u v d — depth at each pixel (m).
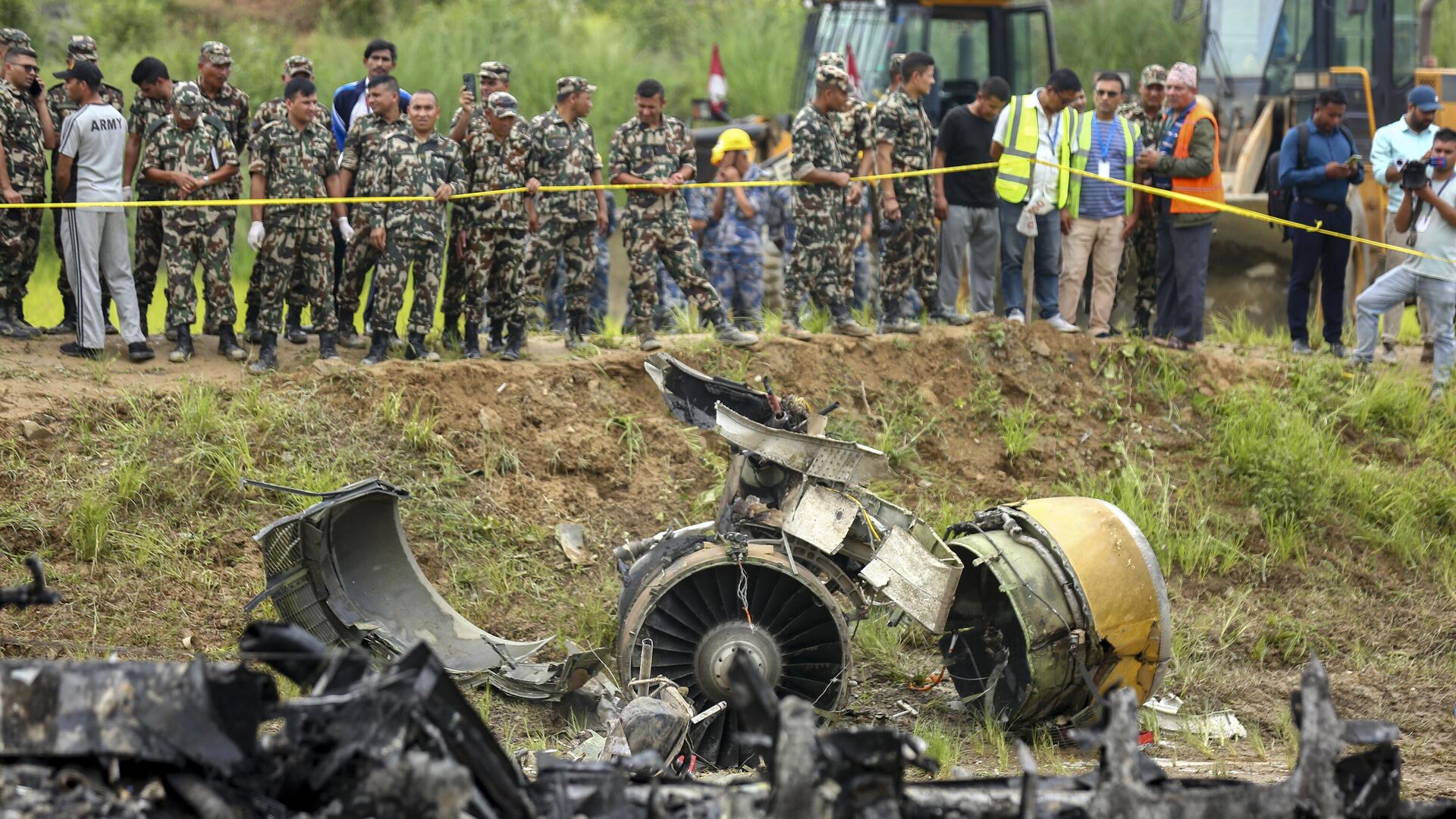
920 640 32.75
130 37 80.12
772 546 26.27
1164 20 98.44
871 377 39.97
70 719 13.78
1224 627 34.56
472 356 37.19
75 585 28.69
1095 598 26.02
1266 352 46.19
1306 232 44.88
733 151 49.03
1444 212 42.28
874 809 14.29
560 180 37.38
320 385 34.25
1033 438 39.75
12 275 36.03
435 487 33.16
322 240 35.19
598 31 93.88
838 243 39.78
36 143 35.97
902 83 40.91
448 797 13.11
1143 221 45.12
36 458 30.48
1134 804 14.87
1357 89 54.94
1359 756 15.98
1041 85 61.56
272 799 13.83
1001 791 15.74
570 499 34.53
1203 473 40.09
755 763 25.66
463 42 85.62
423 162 35.06
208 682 14.02
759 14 96.31
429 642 28.48
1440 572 38.28
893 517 27.45
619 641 26.16
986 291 44.16
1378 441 42.44
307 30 90.19
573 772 15.70
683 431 37.09
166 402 32.56
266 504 31.31
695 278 38.31
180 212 34.72
